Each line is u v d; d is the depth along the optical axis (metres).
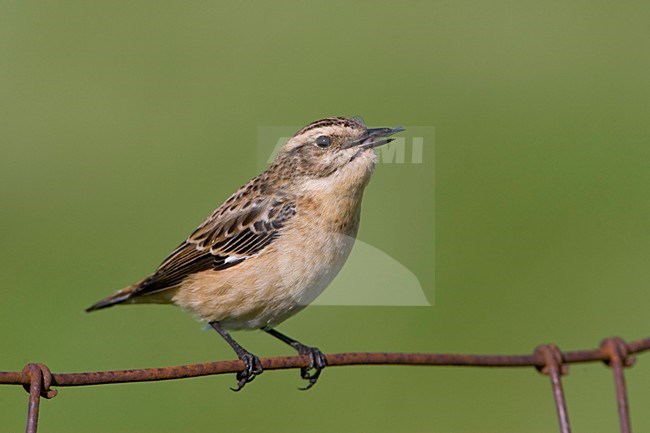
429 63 20.62
